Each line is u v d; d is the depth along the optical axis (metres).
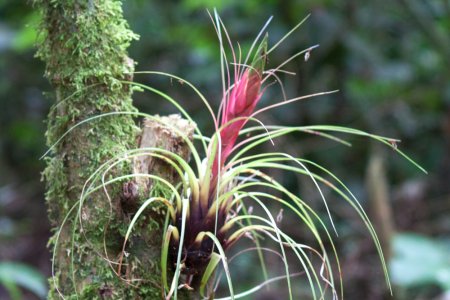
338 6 4.32
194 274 1.34
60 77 1.34
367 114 4.63
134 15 4.41
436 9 4.60
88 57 1.33
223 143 1.33
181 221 1.31
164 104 4.45
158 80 4.50
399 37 4.71
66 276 1.33
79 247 1.31
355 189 4.44
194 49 4.47
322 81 4.48
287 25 4.21
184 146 1.40
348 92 4.59
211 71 4.34
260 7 4.26
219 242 1.33
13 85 5.38
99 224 1.31
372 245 4.11
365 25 4.52
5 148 5.96
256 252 3.99
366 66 4.39
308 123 4.44
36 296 4.15
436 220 4.44
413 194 4.43
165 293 1.31
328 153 4.49
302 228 4.17
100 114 1.33
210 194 1.31
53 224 1.43
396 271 3.05
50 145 1.39
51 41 1.35
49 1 1.34
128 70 1.37
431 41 4.52
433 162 4.77
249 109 1.33
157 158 1.37
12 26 5.13
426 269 3.02
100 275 1.30
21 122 5.64
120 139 1.34
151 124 1.39
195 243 1.30
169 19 4.50
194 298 1.36
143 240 1.33
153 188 1.34
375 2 4.55
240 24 4.23
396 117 4.82
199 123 4.36
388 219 3.65
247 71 1.32
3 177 5.98
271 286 3.87
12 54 5.16
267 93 4.23
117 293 1.30
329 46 4.16
